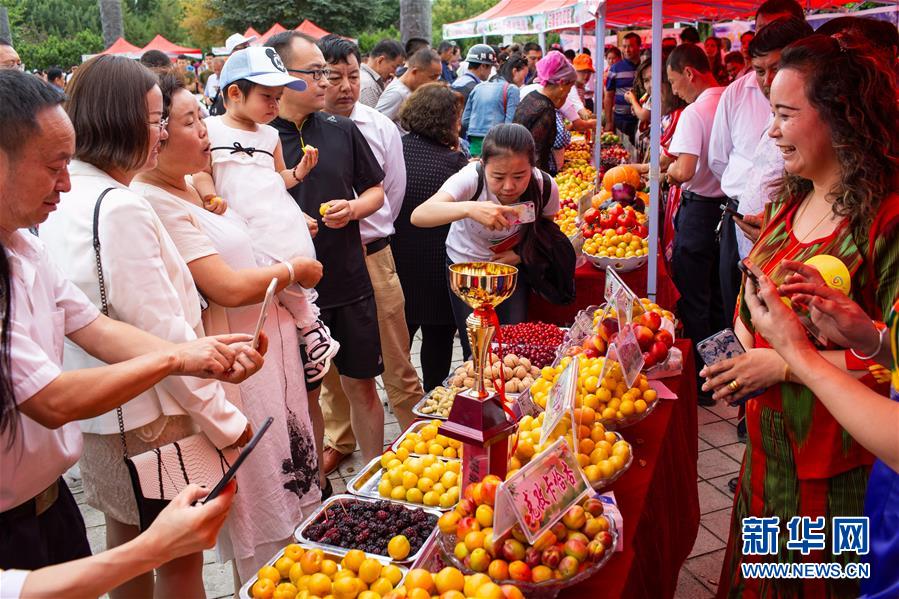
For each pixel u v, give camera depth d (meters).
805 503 1.83
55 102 1.31
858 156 1.60
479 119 6.50
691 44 4.42
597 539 1.48
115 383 1.40
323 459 3.33
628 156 6.65
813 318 1.51
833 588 1.82
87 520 3.16
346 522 1.74
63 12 46.66
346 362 3.05
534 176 2.98
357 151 2.99
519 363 2.61
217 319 2.17
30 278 1.42
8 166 1.28
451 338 3.74
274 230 2.40
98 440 1.85
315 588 1.49
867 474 1.76
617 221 3.89
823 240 1.72
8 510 1.47
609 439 1.88
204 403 1.80
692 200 4.18
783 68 1.69
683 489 2.42
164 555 1.12
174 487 1.76
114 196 1.70
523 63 8.29
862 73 1.59
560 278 3.09
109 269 1.68
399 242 3.46
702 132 3.95
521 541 1.46
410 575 1.42
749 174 3.44
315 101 2.83
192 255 2.02
